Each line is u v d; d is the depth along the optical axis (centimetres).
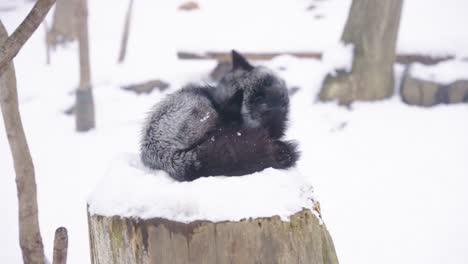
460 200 1320
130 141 1784
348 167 1516
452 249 1145
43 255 635
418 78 1834
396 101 1870
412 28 2180
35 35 2872
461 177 1422
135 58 2431
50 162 1650
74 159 1667
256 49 2198
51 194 1432
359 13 1880
